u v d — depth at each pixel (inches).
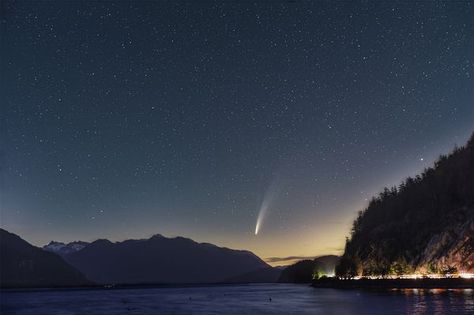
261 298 5177.2
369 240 7007.9
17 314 3528.5
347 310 2837.1
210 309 3592.5
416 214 6382.9
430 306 2736.2
